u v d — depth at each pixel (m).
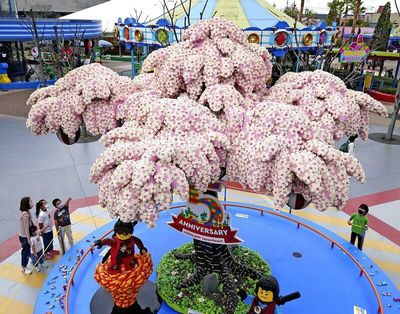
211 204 6.41
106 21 26.58
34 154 13.82
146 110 5.39
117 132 5.27
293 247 8.14
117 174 4.48
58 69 20.53
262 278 5.24
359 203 10.52
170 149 4.55
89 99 5.55
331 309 6.49
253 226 8.89
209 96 5.35
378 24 29.30
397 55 25.94
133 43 18.00
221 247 6.89
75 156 13.65
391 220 9.70
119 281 5.79
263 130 5.00
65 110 5.73
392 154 14.44
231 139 5.20
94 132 5.77
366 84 24.61
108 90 5.63
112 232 8.23
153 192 4.37
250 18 18.83
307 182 4.35
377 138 16.22
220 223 6.46
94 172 4.90
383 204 10.50
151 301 6.64
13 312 6.55
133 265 6.00
